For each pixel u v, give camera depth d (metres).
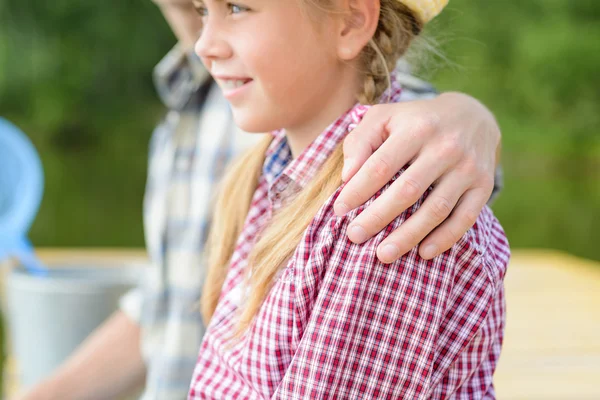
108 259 2.24
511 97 11.30
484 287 0.73
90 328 1.83
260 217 0.91
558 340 1.68
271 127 0.80
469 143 0.76
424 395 0.69
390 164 0.72
